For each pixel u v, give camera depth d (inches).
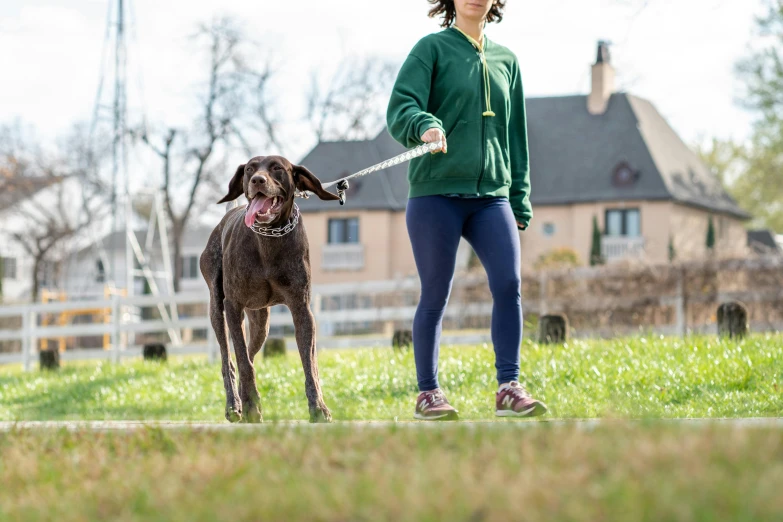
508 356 214.1
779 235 2367.1
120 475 130.7
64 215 1943.9
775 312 651.5
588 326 673.0
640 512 91.4
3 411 425.1
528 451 120.5
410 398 364.2
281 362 476.4
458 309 669.9
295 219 225.3
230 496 111.7
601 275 682.2
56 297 1347.2
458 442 134.2
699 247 1667.1
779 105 1608.0
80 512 114.0
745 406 289.6
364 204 1651.1
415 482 108.2
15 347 1121.4
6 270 2210.9
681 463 108.0
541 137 1664.6
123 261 2204.7
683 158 1718.8
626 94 1681.8
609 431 131.2
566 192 1605.6
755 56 1603.1
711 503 93.1
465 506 97.9
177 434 159.2
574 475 107.1
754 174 2150.6
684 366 344.8
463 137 213.2
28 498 123.6
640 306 660.1
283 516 102.1
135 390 455.8
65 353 682.8
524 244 1606.8
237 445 145.1
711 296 654.5
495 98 218.4
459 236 216.4
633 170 1593.3
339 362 462.0
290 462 129.4
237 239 227.9
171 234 1925.4
